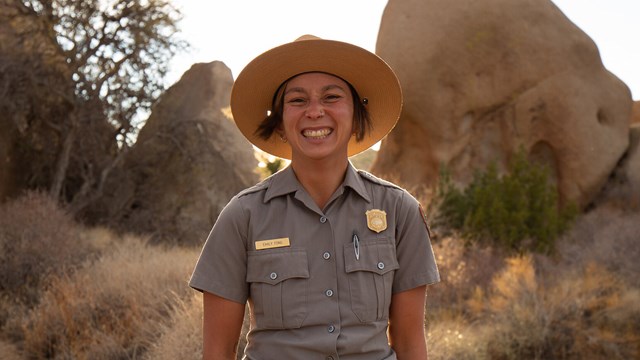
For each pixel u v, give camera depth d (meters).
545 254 10.72
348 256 1.88
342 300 1.85
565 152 16.59
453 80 16.94
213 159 19.28
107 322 6.68
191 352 5.20
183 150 18.83
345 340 1.82
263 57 1.96
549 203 12.10
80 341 6.52
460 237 10.67
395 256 1.94
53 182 17.11
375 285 1.88
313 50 1.94
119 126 18.11
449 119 16.92
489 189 11.95
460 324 7.15
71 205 16.92
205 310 1.95
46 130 18.41
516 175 12.27
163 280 7.39
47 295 7.71
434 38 16.98
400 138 17.38
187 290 6.65
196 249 13.52
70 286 7.61
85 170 18.52
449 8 17.14
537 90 16.81
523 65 16.91
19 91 16.50
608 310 7.46
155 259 8.83
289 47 1.93
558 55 16.95
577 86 16.80
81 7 17.20
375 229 1.91
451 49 16.91
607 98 17.25
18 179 18.06
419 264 1.97
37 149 18.48
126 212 18.14
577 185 16.52
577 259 10.54
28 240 9.82
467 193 12.62
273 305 1.85
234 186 19.41
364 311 1.85
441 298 8.14
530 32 16.94
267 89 2.07
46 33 17.08
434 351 5.79
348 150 2.29
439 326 6.63
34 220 10.75
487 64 16.98
